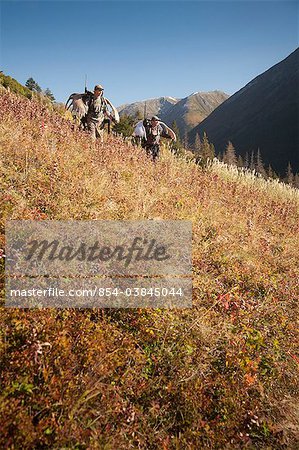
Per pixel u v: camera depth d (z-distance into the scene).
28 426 2.96
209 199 9.44
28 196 6.13
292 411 4.21
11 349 3.61
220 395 4.10
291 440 3.92
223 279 6.07
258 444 3.84
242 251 7.25
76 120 11.50
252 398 4.23
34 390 3.32
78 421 3.24
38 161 7.52
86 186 6.79
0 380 3.26
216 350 4.58
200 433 3.65
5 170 6.59
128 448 3.27
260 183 16.31
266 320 5.50
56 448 2.94
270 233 9.23
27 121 9.93
